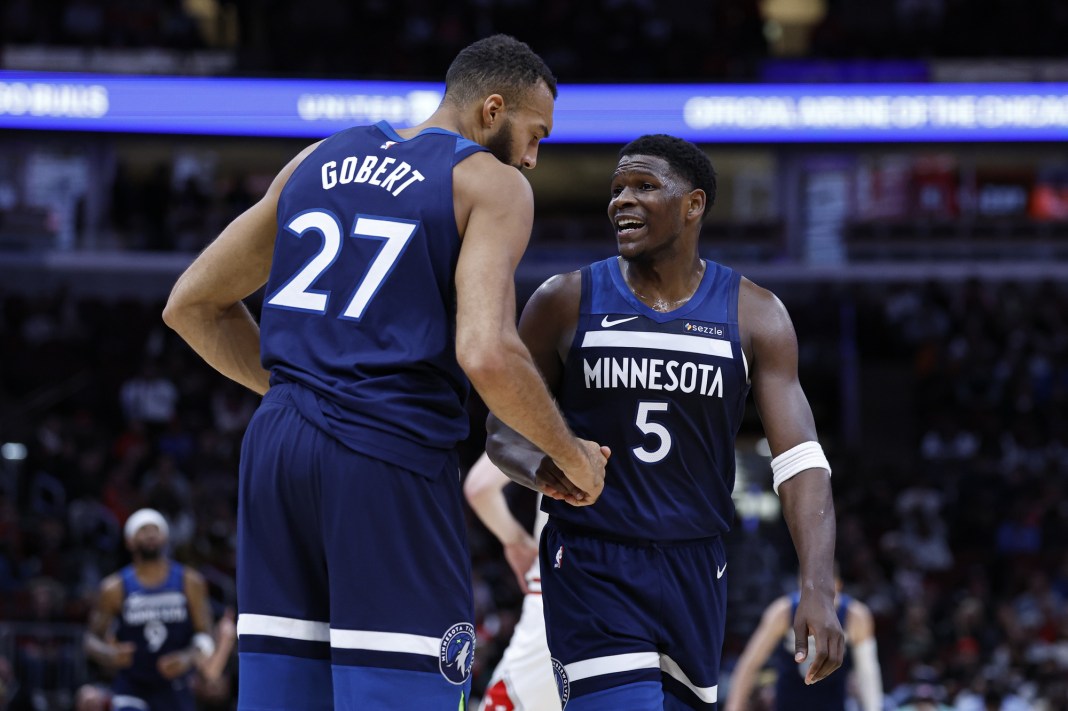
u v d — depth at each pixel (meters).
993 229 37.59
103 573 23.39
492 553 27.58
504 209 4.62
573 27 39.91
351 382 4.55
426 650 4.49
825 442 36.00
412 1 40.69
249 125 33.56
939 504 30.19
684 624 5.62
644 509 5.64
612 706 5.45
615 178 5.80
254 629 4.59
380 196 4.72
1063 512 28.89
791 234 38.94
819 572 5.32
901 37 39.62
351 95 33.56
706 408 5.67
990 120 34.03
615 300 5.79
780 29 45.19
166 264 37.72
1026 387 34.12
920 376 35.25
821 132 34.06
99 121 33.47
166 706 13.92
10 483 26.03
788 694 11.55
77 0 38.91
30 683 17.00
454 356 4.69
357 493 4.46
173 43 37.50
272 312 4.80
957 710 18.44
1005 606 24.00
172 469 26.27
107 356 34.22
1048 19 39.53
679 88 33.91
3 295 36.50
